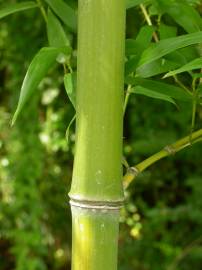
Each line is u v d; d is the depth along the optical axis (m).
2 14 0.66
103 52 0.50
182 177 2.02
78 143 0.52
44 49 0.56
